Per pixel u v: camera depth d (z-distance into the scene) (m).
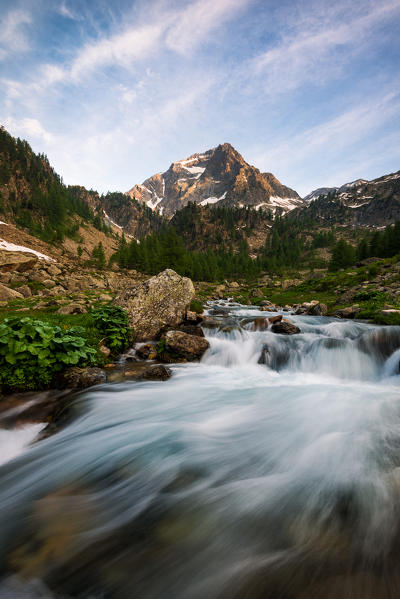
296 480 2.98
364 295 20.19
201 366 8.77
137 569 2.05
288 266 147.38
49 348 6.64
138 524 2.47
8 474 3.52
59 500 2.91
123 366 8.46
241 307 28.39
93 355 7.89
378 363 8.10
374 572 1.91
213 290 59.56
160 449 3.82
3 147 190.88
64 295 32.53
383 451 3.44
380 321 12.70
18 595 1.90
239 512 2.56
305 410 5.00
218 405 5.50
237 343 9.92
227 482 3.04
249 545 2.22
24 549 2.23
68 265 73.94
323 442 3.76
